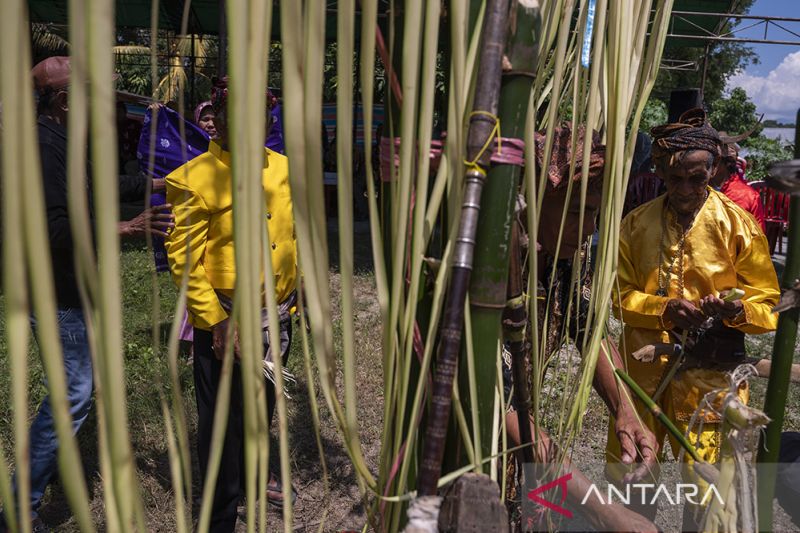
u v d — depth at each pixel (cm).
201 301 228
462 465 102
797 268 106
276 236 243
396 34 95
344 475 330
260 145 78
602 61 116
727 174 324
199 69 1448
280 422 91
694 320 201
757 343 594
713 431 203
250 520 86
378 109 852
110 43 66
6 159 64
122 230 227
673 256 214
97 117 65
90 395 259
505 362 160
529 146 103
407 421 103
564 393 129
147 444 346
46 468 254
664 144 206
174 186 228
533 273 108
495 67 87
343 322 85
